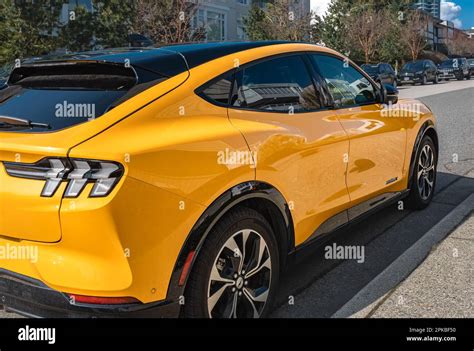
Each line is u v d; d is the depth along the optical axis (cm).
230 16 3272
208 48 297
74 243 216
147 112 239
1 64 1461
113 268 215
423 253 394
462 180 621
